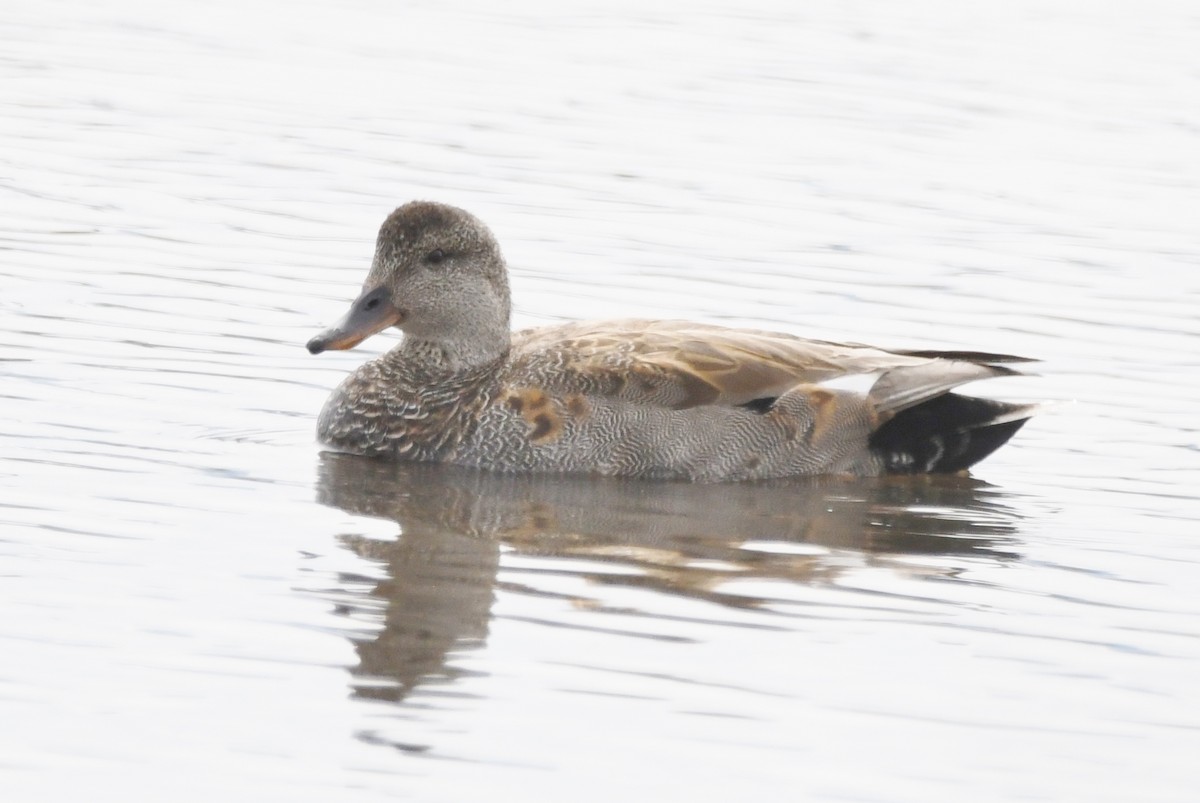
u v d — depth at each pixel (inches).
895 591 489.7
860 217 943.7
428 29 1357.0
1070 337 771.4
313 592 462.3
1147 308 815.7
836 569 506.3
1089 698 423.2
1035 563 520.1
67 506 517.3
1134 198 1008.9
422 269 603.8
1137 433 663.1
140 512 517.3
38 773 366.6
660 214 928.9
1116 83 1278.3
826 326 768.3
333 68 1227.2
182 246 837.8
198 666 414.6
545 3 1454.2
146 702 396.8
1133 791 379.9
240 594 458.3
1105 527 559.8
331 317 749.3
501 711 399.9
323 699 401.7
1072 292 835.4
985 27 1437.0
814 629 456.8
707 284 816.9
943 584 497.0
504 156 1026.7
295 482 561.6
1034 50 1366.9
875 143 1095.0
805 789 373.7
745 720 401.7
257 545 496.4
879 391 617.3
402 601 458.9
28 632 427.2
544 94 1178.0
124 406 622.8
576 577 486.0
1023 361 622.8
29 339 686.5
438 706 401.1
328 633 436.5
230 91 1154.0
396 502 548.1
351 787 366.3
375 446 601.6
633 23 1396.4
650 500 570.3
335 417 606.9
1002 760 390.3
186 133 1048.8
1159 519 570.3
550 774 374.0
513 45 1314.0
